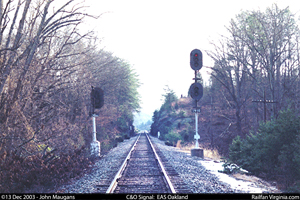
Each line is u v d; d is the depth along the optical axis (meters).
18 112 10.66
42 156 11.13
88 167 12.79
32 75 12.25
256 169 14.56
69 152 12.88
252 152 15.45
